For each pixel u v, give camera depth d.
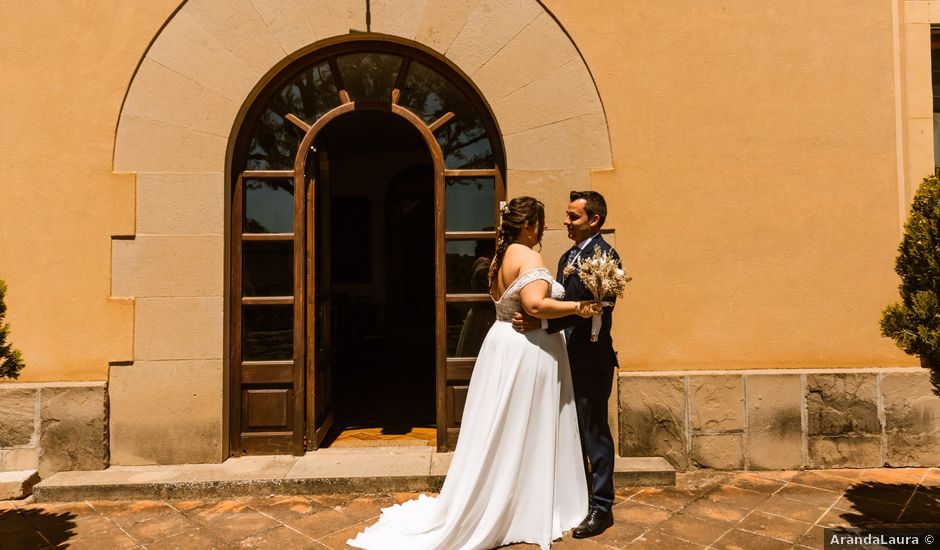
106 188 3.79
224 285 3.87
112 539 2.97
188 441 3.80
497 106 3.93
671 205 3.93
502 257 2.99
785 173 3.96
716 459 3.87
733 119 3.96
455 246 4.09
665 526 3.05
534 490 2.87
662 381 3.86
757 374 3.88
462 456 2.87
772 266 3.95
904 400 3.89
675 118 3.94
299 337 3.98
